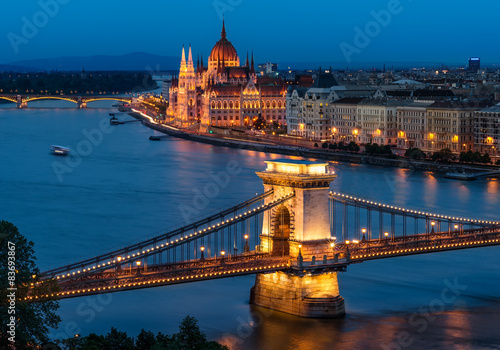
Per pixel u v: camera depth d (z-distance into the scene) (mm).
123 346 164125
